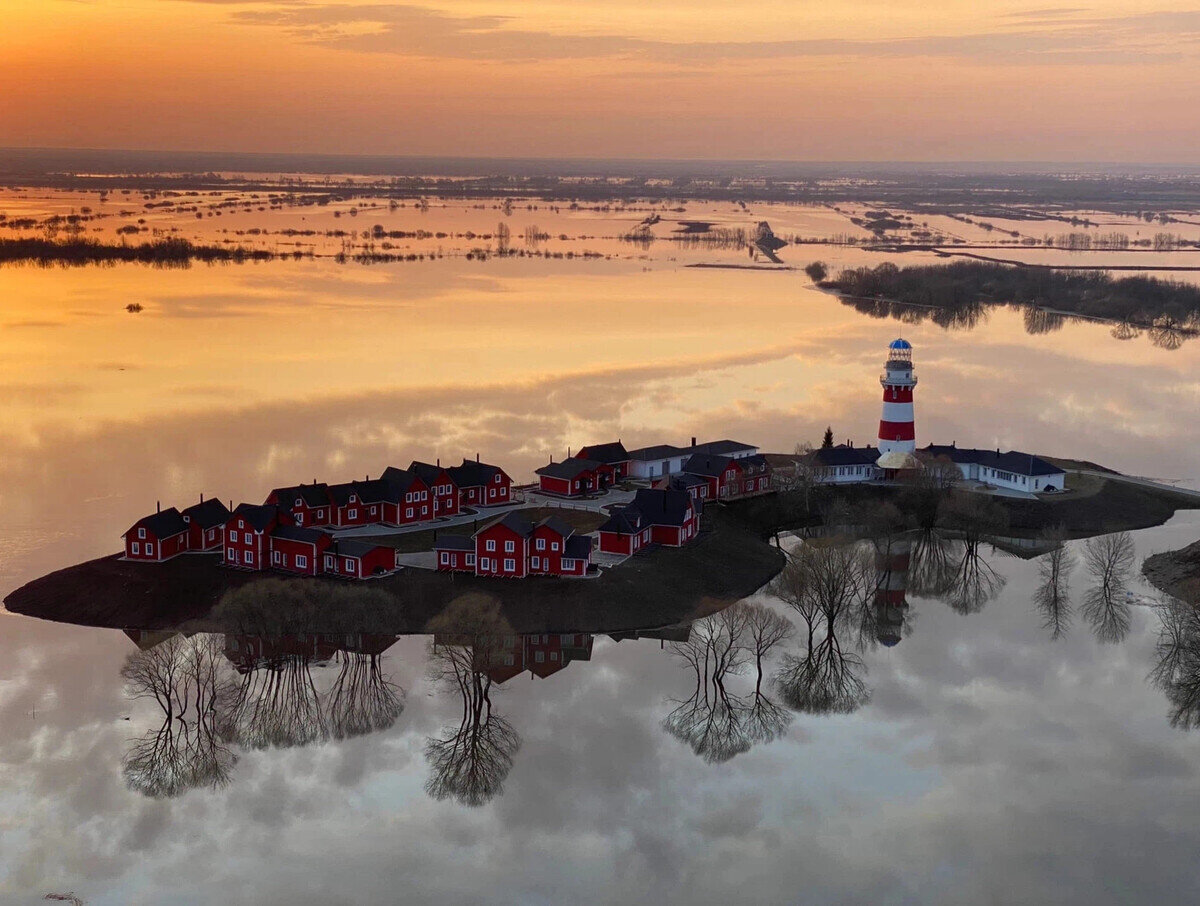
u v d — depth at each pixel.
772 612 157.88
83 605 167.38
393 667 154.62
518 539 171.25
